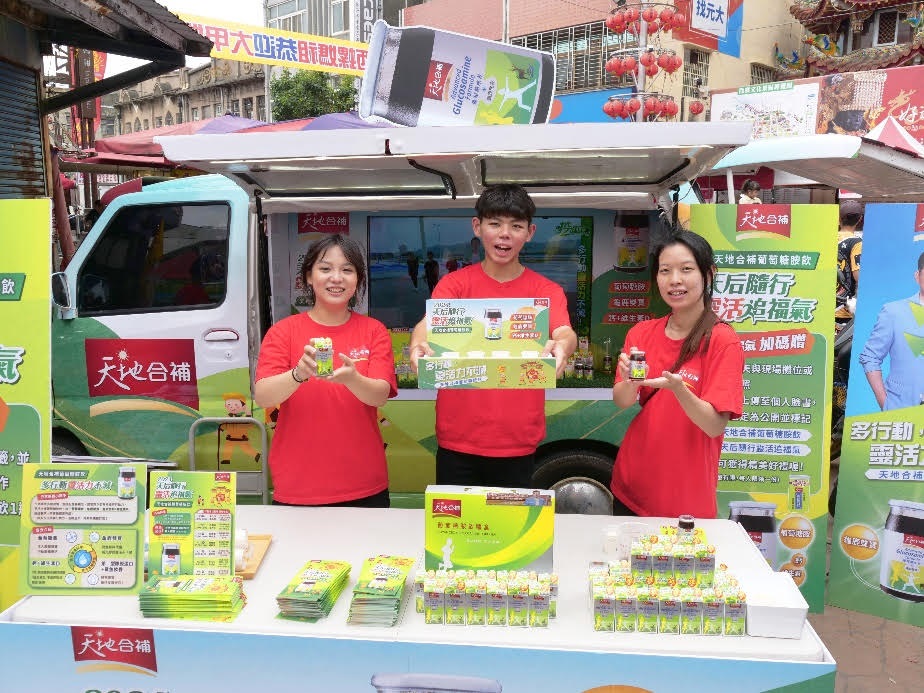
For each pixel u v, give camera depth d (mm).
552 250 3697
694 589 1808
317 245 2441
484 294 2705
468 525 1924
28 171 6125
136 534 1966
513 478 2807
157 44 5895
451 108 2709
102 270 3752
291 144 2486
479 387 2119
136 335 3676
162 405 3701
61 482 1969
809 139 3984
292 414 2516
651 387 2334
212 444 3678
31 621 1830
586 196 3410
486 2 20547
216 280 3691
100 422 3736
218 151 2525
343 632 1749
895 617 3486
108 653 1778
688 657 1643
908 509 3438
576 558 2176
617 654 1651
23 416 2541
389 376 2498
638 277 3670
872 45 17000
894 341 3400
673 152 2508
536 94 2752
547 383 2105
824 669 1608
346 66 12742
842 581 3604
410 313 3805
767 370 3400
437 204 3533
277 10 35562
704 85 17344
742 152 4238
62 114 14391
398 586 1833
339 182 3160
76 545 1964
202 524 1980
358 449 2551
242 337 3627
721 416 2305
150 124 45750
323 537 2297
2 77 5746
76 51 11070
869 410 3475
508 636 1735
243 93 38906
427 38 2672
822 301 3322
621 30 11859
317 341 2152
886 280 3398
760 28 18406
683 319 2463
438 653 1688
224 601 1816
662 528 2049
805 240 3291
